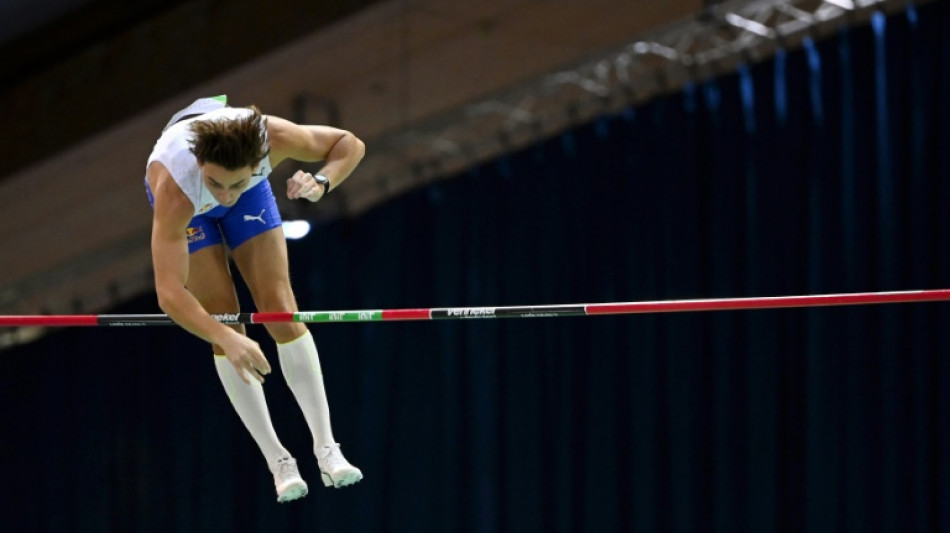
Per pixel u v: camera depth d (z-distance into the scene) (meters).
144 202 20.94
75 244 21.64
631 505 18.12
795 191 17.58
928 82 16.83
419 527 19.31
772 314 17.62
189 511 20.72
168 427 21.09
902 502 16.72
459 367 19.50
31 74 20.48
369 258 20.08
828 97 17.45
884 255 16.81
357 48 19.06
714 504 17.62
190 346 21.06
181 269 8.07
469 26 19.14
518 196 19.41
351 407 19.94
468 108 19.16
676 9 18.45
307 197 8.48
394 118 20.05
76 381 21.75
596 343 18.64
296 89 19.53
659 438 18.19
